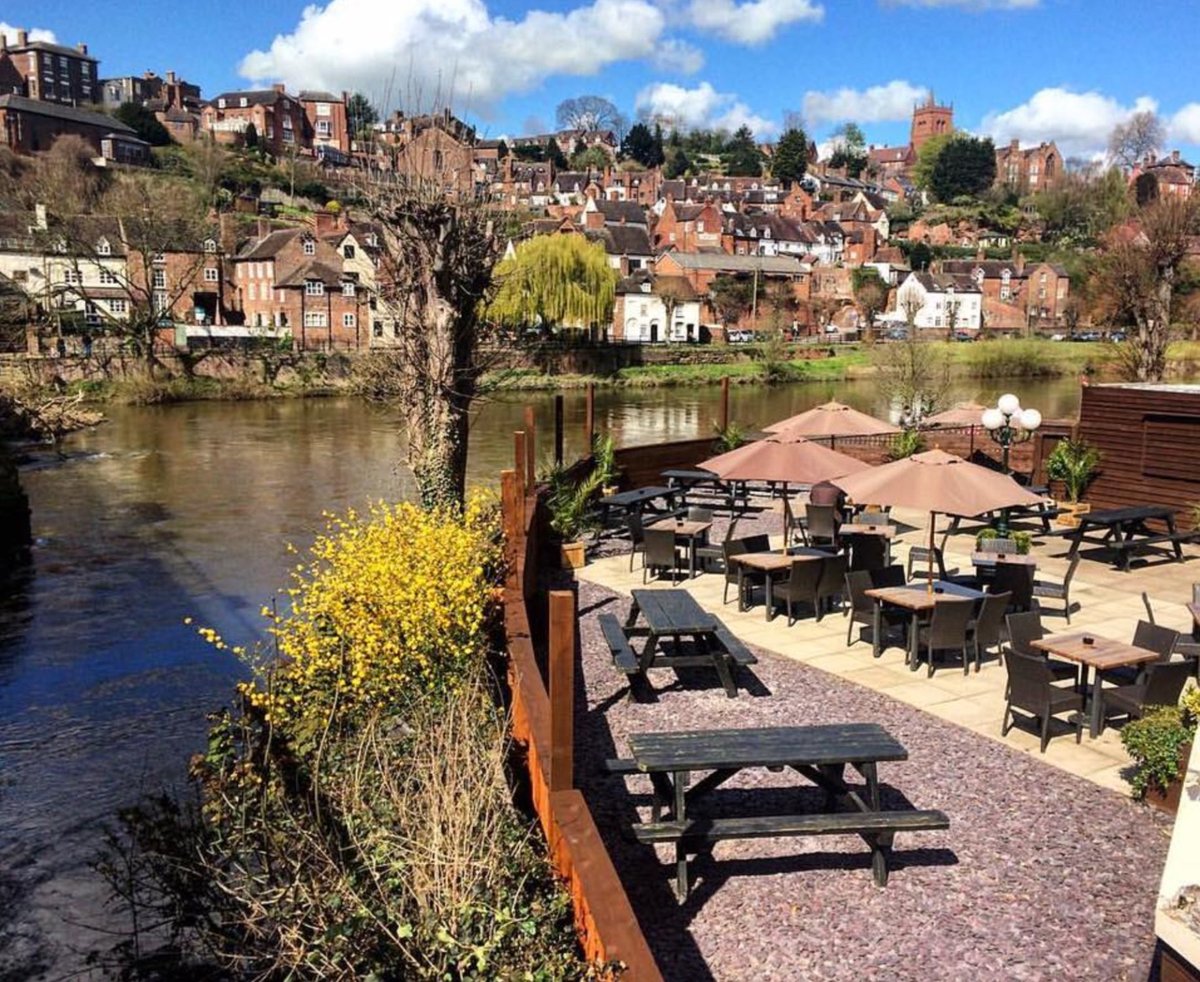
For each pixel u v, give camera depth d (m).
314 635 7.43
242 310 67.81
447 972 4.26
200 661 12.48
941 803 6.51
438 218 12.50
